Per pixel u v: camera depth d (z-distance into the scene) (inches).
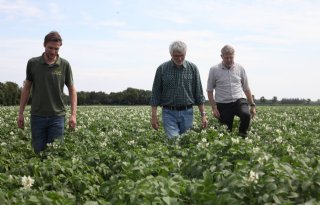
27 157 413.7
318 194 213.8
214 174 252.4
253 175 214.5
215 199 207.3
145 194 213.0
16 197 221.3
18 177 258.7
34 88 384.2
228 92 503.2
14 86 2662.4
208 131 506.6
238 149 312.5
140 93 3395.7
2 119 848.9
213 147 331.9
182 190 225.1
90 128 711.7
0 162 325.4
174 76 413.4
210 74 511.5
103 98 3383.4
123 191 223.8
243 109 492.1
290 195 211.8
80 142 454.0
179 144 412.8
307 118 981.2
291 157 276.2
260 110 1510.8
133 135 569.0
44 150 378.0
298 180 220.8
